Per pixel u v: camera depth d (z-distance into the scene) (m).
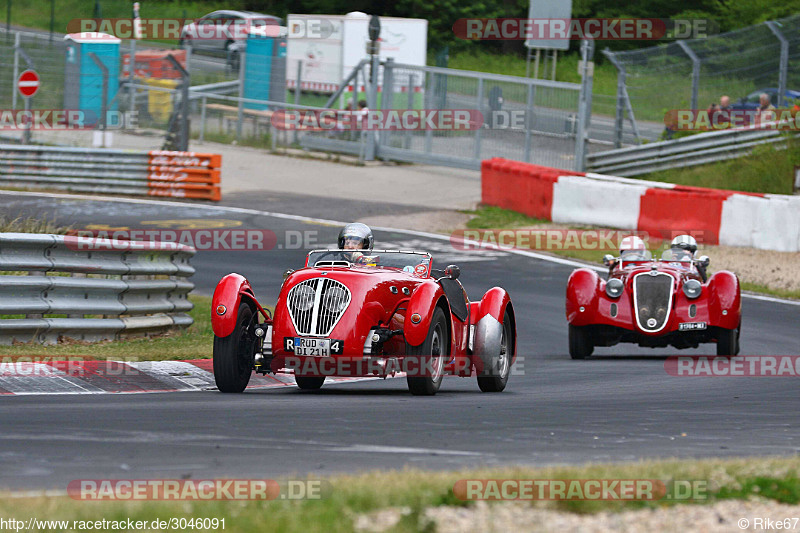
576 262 82.69
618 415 32.41
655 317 49.53
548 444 26.17
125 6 188.50
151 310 48.47
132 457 22.48
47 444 23.66
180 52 139.62
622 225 92.19
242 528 16.14
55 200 99.44
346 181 117.69
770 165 103.50
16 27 189.62
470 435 27.17
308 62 137.88
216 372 35.47
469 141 120.81
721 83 114.75
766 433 29.52
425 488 18.75
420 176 122.06
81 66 129.75
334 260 38.81
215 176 104.31
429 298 35.22
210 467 21.69
